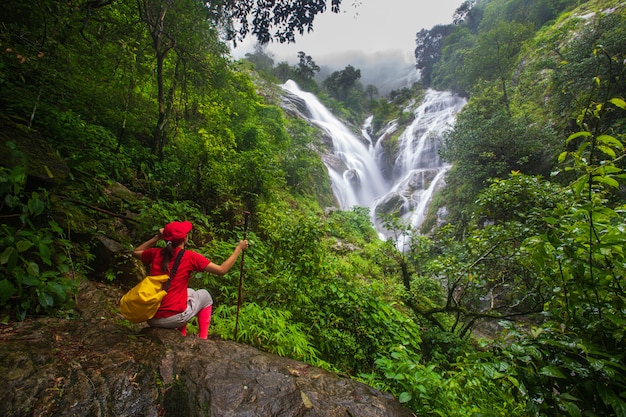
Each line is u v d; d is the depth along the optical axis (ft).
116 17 23.80
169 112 24.89
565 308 6.97
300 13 22.79
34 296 8.02
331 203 73.51
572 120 46.44
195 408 5.97
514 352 6.31
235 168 26.20
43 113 16.56
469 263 21.49
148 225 14.76
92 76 22.06
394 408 6.88
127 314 7.47
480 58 87.66
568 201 15.06
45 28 18.04
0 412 4.86
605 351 5.96
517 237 18.19
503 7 128.36
